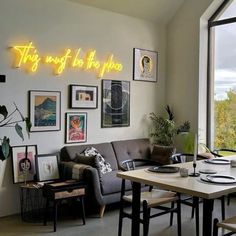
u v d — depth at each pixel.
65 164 4.65
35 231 3.90
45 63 4.80
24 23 4.58
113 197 4.50
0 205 4.42
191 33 6.05
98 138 5.46
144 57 6.08
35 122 4.71
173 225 4.17
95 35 5.36
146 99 6.16
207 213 2.65
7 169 4.47
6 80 4.45
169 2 5.98
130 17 5.85
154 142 6.24
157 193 3.71
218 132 5.97
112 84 5.61
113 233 3.85
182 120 6.22
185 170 3.11
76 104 5.14
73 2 5.08
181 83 6.23
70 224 4.14
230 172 3.34
